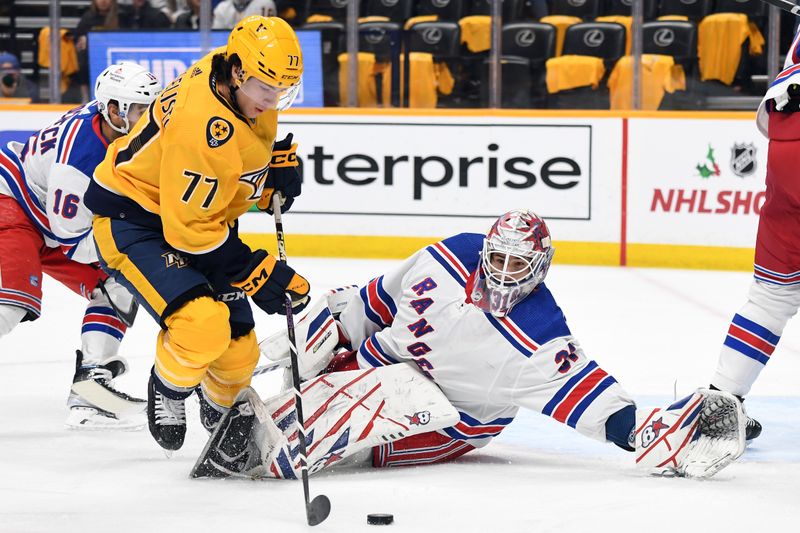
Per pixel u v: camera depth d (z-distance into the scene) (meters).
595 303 16.89
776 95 7.78
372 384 7.85
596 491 7.28
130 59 21.80
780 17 19.94
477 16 20.89
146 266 7.54
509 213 7.68
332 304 8.58
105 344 9.67
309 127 21.19
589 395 7.67
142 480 7.62
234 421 7.68
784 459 8.67
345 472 8.01
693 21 20.17
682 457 7.71
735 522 6.54
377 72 21.27
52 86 21.95
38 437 9.10
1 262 9.44
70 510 6.83
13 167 9.63
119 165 7.63
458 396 7.96
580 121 20.45
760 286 8.34
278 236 8.24
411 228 21.09
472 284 7.83
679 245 20.28
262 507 6.89
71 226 9.30
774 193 7.99
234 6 21.44
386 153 21.03
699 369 12.54
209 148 7.12
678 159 20.14
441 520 6.58
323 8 21.47
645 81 20.42
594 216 20.58
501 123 20.69
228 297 7.87
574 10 20.80
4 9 21.84
